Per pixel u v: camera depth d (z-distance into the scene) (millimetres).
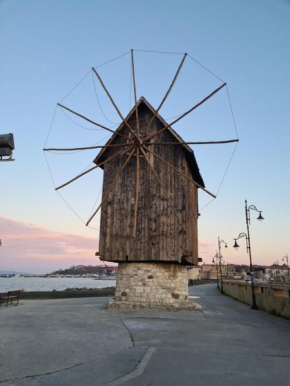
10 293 19891
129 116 20453
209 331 11641
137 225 18688
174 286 18125
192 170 21797
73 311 16500
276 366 7277
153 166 19484
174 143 18875
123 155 20266
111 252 18625
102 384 6059
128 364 7324
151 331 11336
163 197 18766
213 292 41875
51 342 9344
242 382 6156
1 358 7668
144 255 18094
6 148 6961
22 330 11055
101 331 11172
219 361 7590
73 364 7320
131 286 18203
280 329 12664
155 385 5984
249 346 9359
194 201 22016
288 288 15547
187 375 6535
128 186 19578
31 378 6379
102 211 19531
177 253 17719
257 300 21734
